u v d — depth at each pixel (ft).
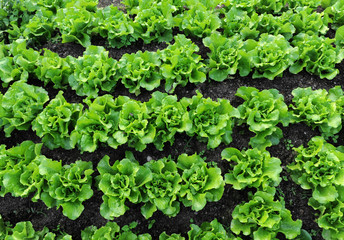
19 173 3.97
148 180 3.82
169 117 4.19
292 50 4.67
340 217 3.82
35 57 4.66
